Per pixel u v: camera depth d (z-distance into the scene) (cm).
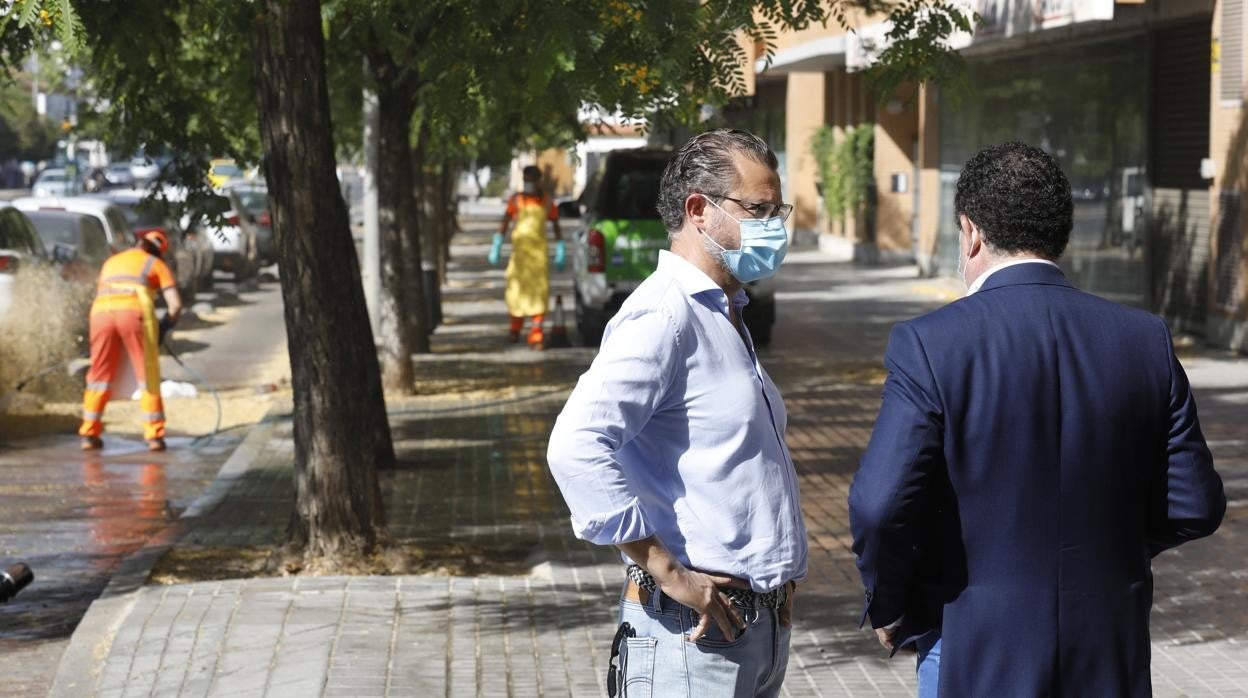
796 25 979
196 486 1137
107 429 1377
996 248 336
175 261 2403
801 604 741
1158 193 1920
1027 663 320
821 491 1038
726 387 333
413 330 1847
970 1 2134
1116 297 2052
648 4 800
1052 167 336
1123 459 324
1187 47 1828
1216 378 1489
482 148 2162
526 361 1778
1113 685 323
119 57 887
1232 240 1673
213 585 734
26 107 7219
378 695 578
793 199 3931
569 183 6106
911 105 1080
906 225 3262
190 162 1020
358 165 2498
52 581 852
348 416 810
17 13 641
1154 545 341
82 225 2078
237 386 1647
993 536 321
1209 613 719
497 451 1212
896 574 329
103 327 1269
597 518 319
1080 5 1756
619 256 1856
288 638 646
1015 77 2434
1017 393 321
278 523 973
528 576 798
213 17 886
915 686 612
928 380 322
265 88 793
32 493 1100
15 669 683
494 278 3141
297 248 796
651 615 340
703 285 334
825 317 2236
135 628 663
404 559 820
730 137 340
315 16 786
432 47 863
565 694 586
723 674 338
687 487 333
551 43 755
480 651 637
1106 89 2066
